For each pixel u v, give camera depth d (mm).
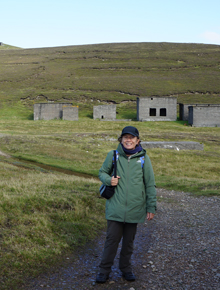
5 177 12398
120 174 4105
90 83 79875
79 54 119875
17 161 20938
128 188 4062
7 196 6660
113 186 4121
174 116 57625
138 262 4930
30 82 81688
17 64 105562
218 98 69688
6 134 35625
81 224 6309
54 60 110750
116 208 4055
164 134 39781
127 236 4203
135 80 83000
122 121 54094
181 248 5488
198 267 4574
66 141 30828
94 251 5344
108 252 4145
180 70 96250
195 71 94500
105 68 97875
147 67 99000
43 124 47281
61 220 6289
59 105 54812
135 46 136250
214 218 7633
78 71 93625
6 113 59250
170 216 8203
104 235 6285
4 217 5609
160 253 5301
